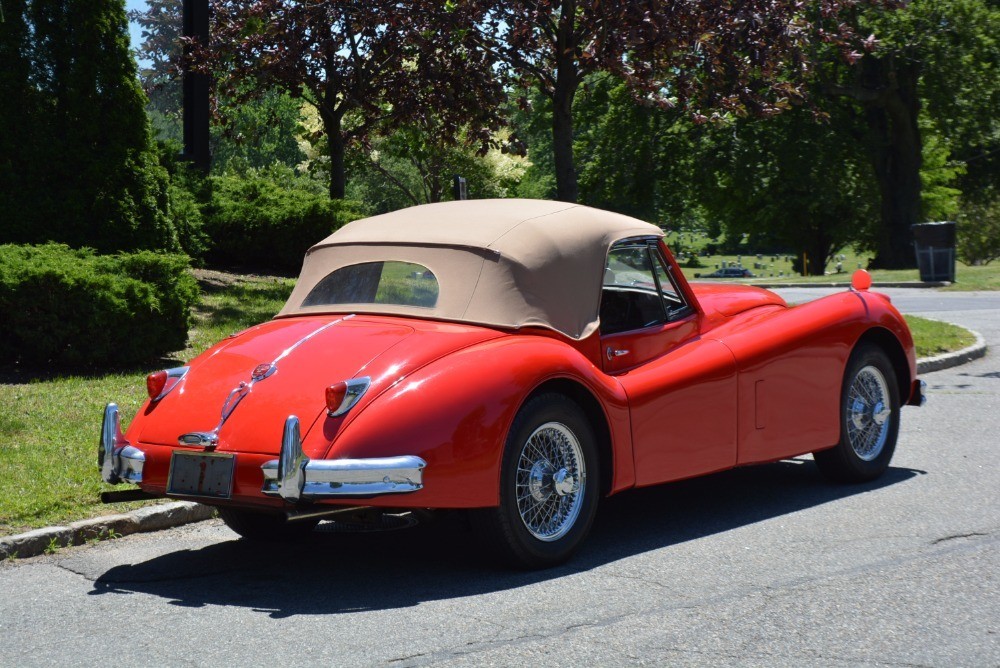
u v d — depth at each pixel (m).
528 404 4.83
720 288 6.83
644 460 5.34
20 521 5.64
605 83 37.06
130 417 7.80
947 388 10.37
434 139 18.25
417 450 4.45
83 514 5.84
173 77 17.83
